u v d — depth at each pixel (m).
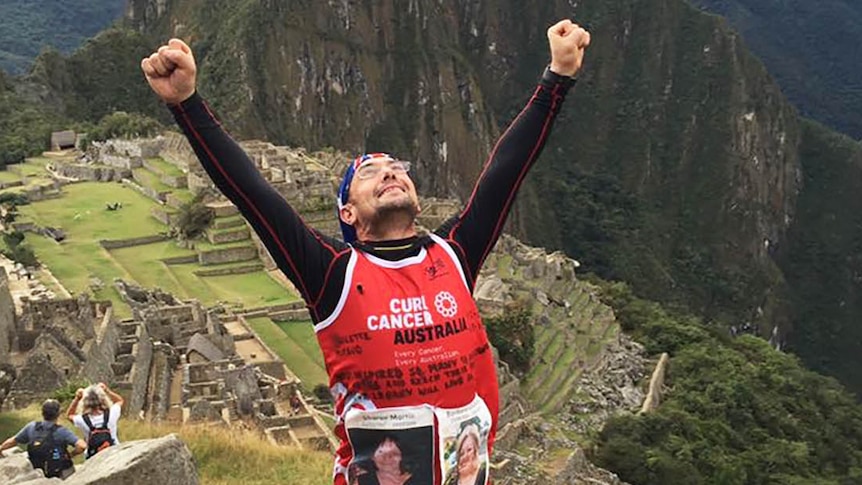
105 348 42.19
